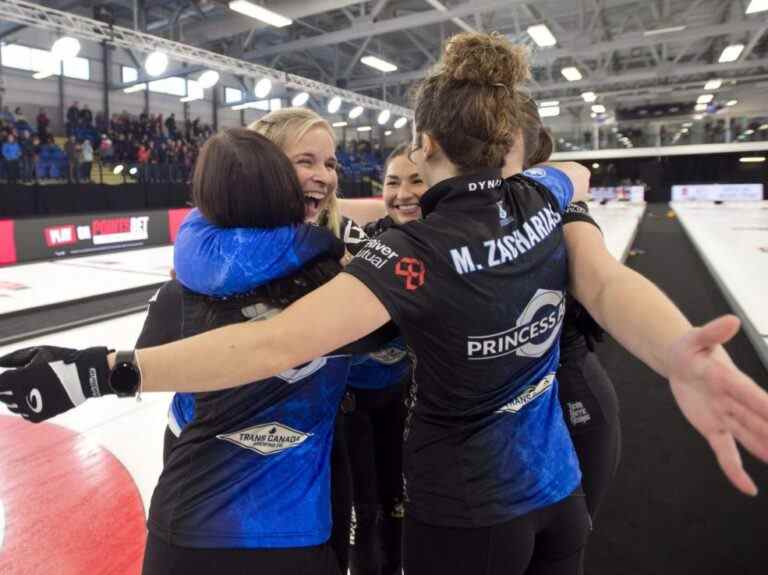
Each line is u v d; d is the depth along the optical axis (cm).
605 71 1927
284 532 94
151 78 1641
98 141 1467
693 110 2422
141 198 1243
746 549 194
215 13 1383
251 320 94
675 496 229
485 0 1112
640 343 81
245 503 93
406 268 85
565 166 127
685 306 597
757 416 61
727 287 609
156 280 728
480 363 91
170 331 111
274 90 2228
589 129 2384
